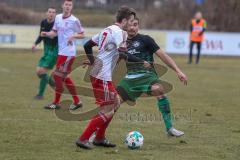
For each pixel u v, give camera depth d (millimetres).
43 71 32062
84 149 19625
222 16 94500
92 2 103750
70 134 22359
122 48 19297
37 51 73500
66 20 28688
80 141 19625
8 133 22188
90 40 19641
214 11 95188
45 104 30578
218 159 18859
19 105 30016
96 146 20219
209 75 53062
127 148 20109
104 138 20172
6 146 19844
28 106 29734
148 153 19391
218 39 76250
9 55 68812
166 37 76125
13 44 73500
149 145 20844
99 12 101000
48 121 25312
